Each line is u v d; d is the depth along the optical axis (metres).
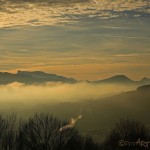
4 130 47.53
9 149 46.75
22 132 48.06
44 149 48.00
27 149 47.78
